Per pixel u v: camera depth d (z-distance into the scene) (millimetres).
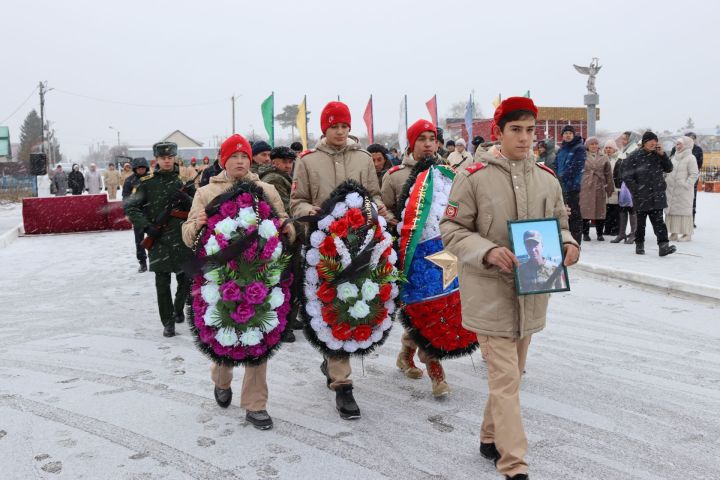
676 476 3461
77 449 3908
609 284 8406
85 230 17203
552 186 3549
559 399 4582
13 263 11789
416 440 3990
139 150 69188
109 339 6500
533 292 3236
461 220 3473
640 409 4371
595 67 17219
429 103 16797
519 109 3346
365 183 5012
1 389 5012
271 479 3504
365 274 4340
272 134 15578
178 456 3803
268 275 4066
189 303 4254
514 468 3207
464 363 5555
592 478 3451
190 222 4250
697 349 5609
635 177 9922
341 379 4414
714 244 11156
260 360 4117
